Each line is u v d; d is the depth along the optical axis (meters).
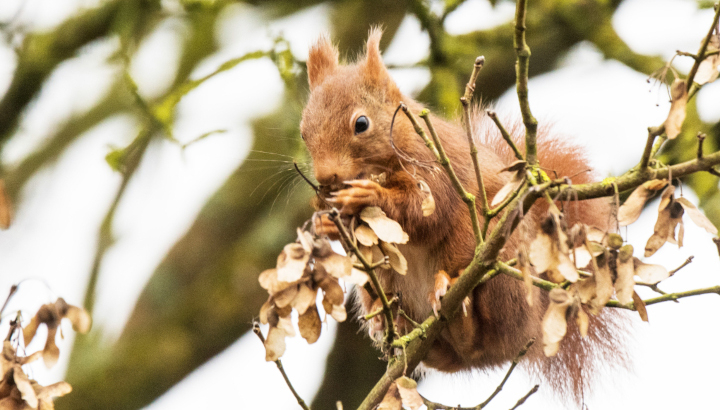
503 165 8.62
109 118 15.59
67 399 13.53
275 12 14.07
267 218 13.61
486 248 6.05
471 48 12.19
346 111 8.55
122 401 13.60
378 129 8.47
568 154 9.27
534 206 8.02
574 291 4.93
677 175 5.23
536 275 8.10
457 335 8.02
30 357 5.38
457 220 8.11
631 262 5.05
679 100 5.03
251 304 13.70
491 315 8.18
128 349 13.78
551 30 12.80
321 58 9.57
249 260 13.60
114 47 11.88
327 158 8.43
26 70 13.38
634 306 5.66
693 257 5.54
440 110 10.79
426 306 8.59
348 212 7.55
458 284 6.40
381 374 12.95
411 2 11.50
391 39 13.86
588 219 8.63
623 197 9.08
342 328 12.98
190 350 13.77
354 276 5.45
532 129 5.53
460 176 8.15
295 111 11.96
